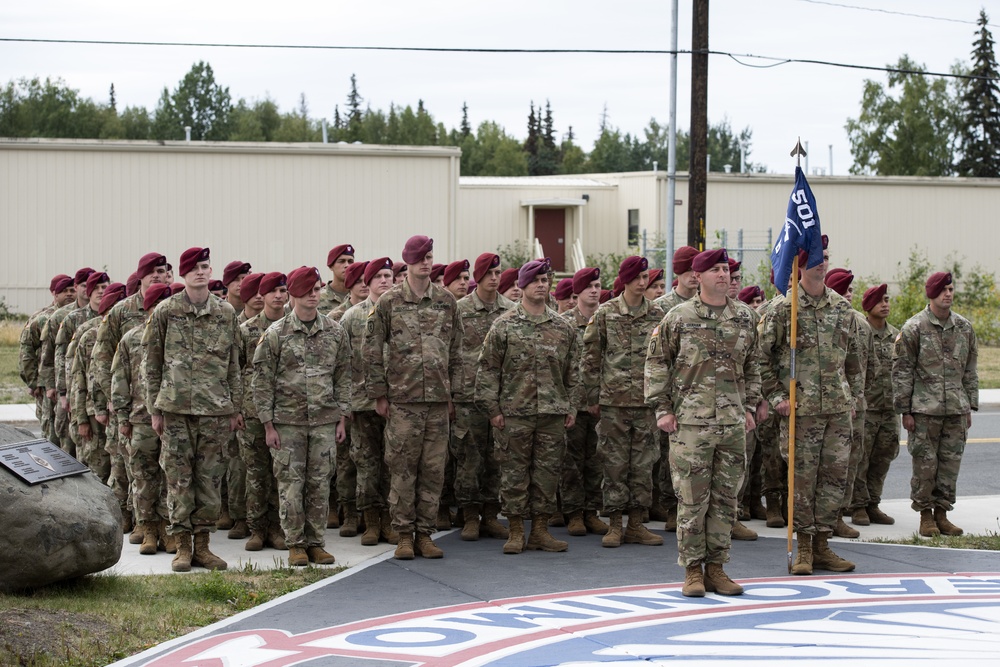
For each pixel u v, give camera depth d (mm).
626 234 41562
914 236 40094
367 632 7516
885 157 68312
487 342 10328
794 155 9406
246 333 10727
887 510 12375
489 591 8688
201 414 9391
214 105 94875
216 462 9531
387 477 10867
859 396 9680
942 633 7348
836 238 39406
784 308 9336
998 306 37719
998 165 68125
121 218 32000
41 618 7371
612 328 10633
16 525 7691
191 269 9508
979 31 67875
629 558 9961
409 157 33062
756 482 11945
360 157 32781
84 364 11461
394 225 33094
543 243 42219
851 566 9297
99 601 7969
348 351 10047
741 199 38344
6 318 31938
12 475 7875
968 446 17078
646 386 8625
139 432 10023
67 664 6766
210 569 9477
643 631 7445
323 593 8672
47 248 31922
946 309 10938
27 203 31828
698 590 8391
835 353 9250
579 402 10477
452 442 11227
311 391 9680
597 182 42594
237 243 32375
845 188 39344
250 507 10469
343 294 12484
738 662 6711
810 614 7859
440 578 9164
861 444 10500
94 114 88812
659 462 11859
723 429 8367
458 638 7328
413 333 9984
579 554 10180
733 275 12914
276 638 7398
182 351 9438
